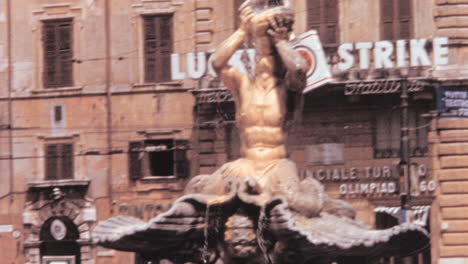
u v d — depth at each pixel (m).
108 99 53.81
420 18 50.56
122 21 53.81
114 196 53.69
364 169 50.41
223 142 52.09
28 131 54.69
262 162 23.95
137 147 53.44
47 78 54.59
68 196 53.94
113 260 52.97
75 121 54.22
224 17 52.72
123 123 53.72
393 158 50.22
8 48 54.97
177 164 52.72
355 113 50.47
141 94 53.47
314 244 22.67
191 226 23.83
